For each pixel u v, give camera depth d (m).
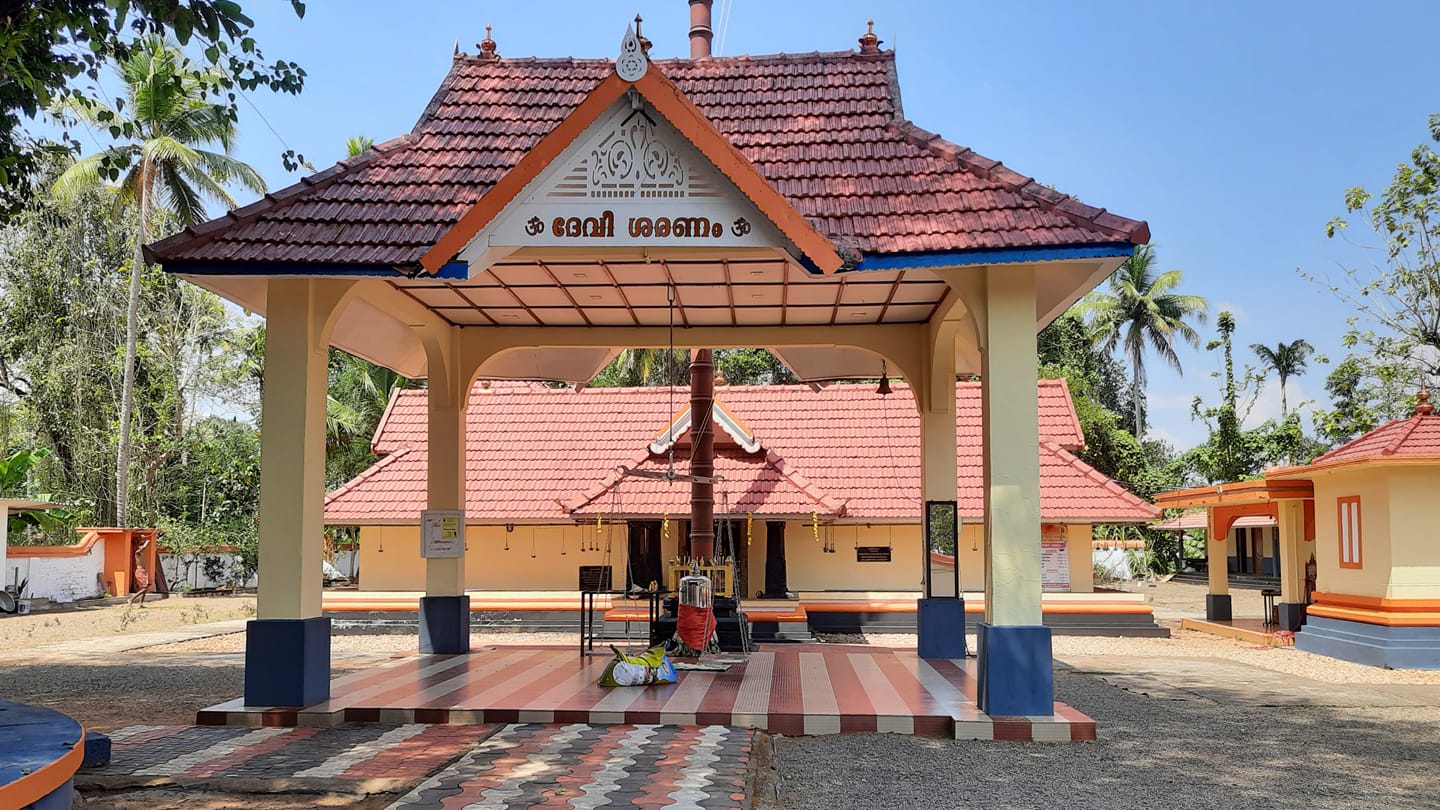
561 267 11.14
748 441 20.25
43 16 8.59
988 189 9.70
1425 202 21.70
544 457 21.91
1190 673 14.27
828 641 18.55
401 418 23.22
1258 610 26.16
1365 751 8.91
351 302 12.09
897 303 13.05
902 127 10.68
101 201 32.50
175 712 10.62
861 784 7.46
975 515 21.00
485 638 18.73
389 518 20.62
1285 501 19.38
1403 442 15.51
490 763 7.61
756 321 14.11
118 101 10.17
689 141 8.73
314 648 9.79
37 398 32.22
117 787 7.06
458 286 11.98
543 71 12.29
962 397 22.73
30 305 32.53
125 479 30.16
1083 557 20.38
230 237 9.39
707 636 12.59
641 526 20.27
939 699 10.05
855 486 21.00
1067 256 8.95
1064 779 7.68
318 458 10.09
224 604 27.56
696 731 8.90
